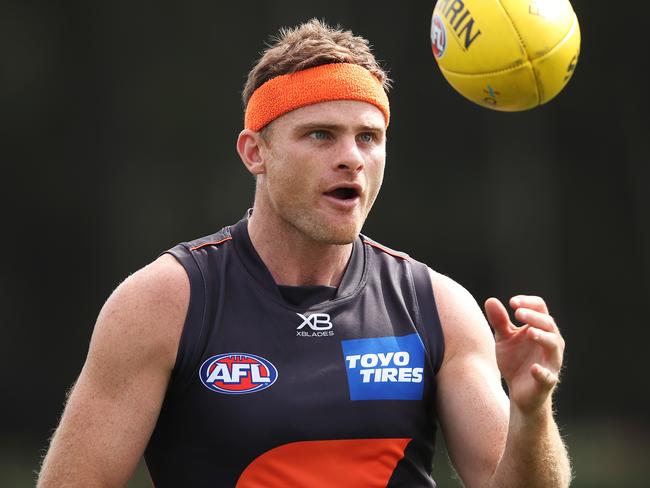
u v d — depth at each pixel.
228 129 74.75
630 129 75.25
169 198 73.75
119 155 73.88
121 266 72.62
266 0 76.00
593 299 74.75
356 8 76.94
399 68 77.25
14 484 48.69
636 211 74.88
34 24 73.50
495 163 76.75
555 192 76.25
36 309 70.62
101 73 74.31
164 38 75.38
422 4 77.19
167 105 74.62
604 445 58.72
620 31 74.62
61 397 68.56
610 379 71.88
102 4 74.62
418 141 77.00
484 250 76.50
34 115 73.06
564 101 76.00
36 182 72.38
